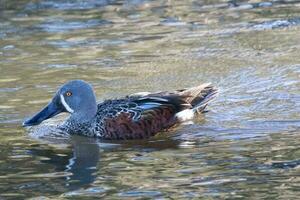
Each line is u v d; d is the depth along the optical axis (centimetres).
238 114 1535
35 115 1502
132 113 1464
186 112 1501
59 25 2253
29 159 1342
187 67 1839
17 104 1636
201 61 1877
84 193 1174
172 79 1762
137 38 2103
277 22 2177
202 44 2016
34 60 1944
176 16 2306
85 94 1487
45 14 2373
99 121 1474
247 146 1363
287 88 1661
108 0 2516
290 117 1504
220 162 1288
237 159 1298
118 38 2109
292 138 1393
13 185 1219
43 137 1468
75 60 1933
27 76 1822
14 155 1366
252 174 1225
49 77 1809
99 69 1858
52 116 1501
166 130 1478
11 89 1734
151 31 2164
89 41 2094
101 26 2233
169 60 1900
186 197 1145
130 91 1698
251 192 1153
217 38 2061
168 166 1280
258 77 1738
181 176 1230
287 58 1855
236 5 2400
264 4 2391
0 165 1316
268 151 1330
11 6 2475
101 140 1451
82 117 1488
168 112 1482
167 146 1395
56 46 2058
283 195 1138
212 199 1133
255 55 1894
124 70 1844
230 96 1638
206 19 2258
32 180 1238
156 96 1499
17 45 2080
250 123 1485
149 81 1756
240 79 1733
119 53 1978
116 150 1385
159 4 2453
